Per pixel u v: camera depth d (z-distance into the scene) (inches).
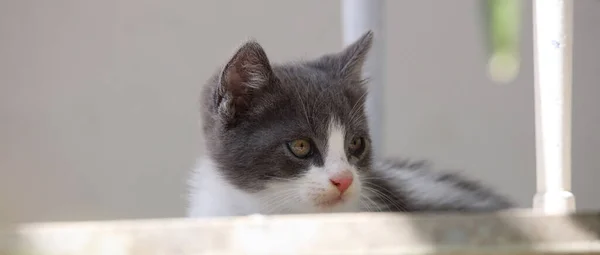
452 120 122.5
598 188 121.9
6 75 111.8
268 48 116.0
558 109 50.9
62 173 114.4
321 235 35.1
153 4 114.7
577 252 35.2
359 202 72.1
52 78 113.3
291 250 34.9
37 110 113.3
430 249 35.0
